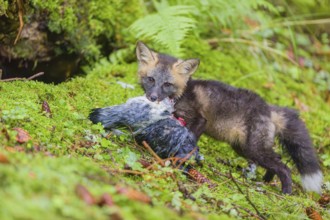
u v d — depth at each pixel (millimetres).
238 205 5355
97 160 5215
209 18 11133
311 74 11594
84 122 6090
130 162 5188
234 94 7539
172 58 8031
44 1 7723
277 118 7531
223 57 10484
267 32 11742
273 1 12461
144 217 3490
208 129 7660
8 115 5234
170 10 9047
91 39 8836
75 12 8336
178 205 4328
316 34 12828
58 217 3027
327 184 7359
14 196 3064
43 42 8008
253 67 10711
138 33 8789
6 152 4012
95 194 3545
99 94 7574
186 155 5965
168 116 6105
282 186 7000
